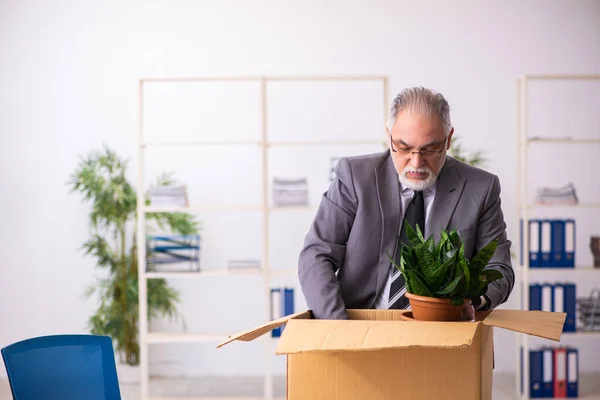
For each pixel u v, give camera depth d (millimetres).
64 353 1950
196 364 5328
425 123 1753
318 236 1979
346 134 5324
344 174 2002
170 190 4457
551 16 5383
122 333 4957
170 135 5305
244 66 5320
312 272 1858
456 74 5355
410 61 5348
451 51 5352
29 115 5266
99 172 5180
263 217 4480
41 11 5270
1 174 5250
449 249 1410
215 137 5309
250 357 5355
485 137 5363
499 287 1707
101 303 5254
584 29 5395
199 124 5309
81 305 5270
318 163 5328
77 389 1948
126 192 5000
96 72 5285
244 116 5316
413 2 5348
